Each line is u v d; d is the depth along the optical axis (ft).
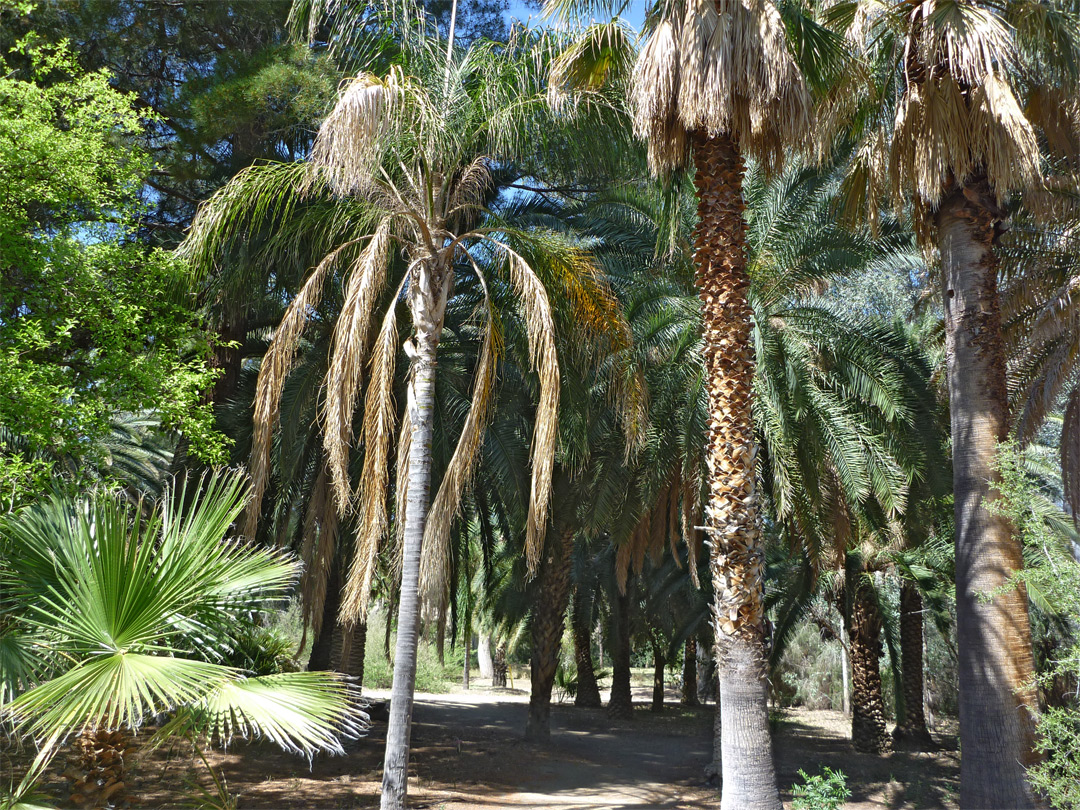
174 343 34.58
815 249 38.99
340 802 35.35
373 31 33.65
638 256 43.70
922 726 65.21
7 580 18.80
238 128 39.40
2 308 31.01
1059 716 18.70
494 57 32.50
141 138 40.50
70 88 32.04
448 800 38.19
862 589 62.49
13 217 30.30
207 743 17.61
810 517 41.04
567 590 60.95
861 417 39.73
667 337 39.78
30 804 16.99
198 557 19.11
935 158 28.17
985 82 26.58
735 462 25.26
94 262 32.30
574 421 42.11
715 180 26.48
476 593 87.30
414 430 29.73
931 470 40.29
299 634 80.64
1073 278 37.63
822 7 31.96
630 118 33.14
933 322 54.34
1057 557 26.66
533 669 60.54
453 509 28.30
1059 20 29.48
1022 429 41.42
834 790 24.13
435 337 30.48
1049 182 36.94
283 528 47.96
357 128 25.57
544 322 28.25
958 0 27.86
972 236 29.30
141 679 15.60
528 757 52.70
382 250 29.53
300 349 48.03
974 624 26.71
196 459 42.75
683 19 25.40
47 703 14.84
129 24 40.37
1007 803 24.94
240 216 34.14
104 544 17.37
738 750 23.81
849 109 31.48
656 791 43.52
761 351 37.52
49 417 28.27
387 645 50.93
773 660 59.98
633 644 98.94
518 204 46.24
